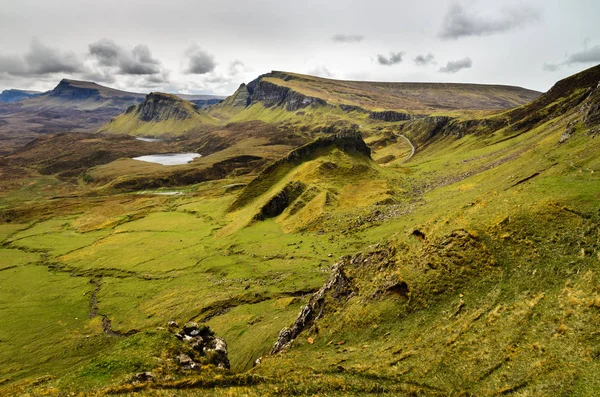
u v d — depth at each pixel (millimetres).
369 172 176625
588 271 31062
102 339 88562
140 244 162500
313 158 196875
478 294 36500
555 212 40219
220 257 125688
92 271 140625
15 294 126000
